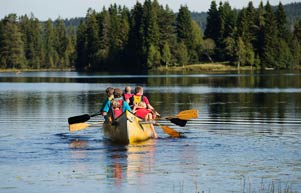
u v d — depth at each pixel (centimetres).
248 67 14850
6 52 18000
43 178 1482
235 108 3384
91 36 16788
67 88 6056
